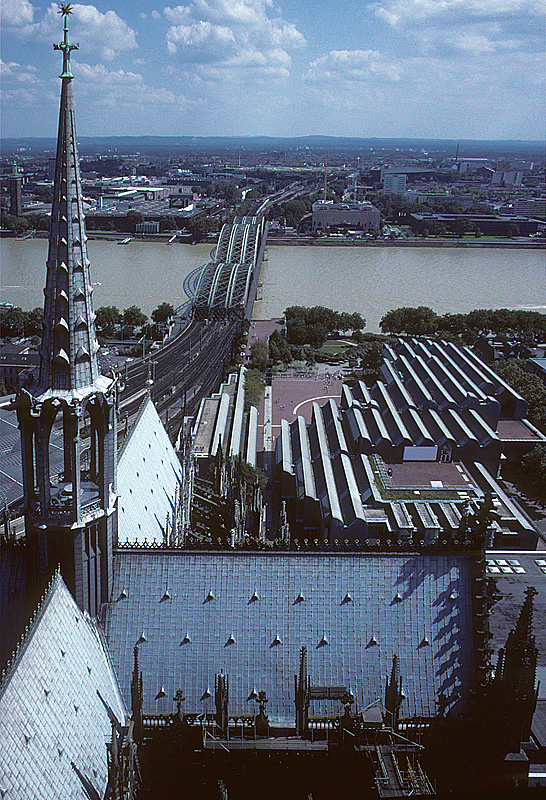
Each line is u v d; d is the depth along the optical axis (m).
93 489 86.25
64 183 73.19
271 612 85.88
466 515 88.31
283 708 81.94
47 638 73.19
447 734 78.38
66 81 71.12
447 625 85.44
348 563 87.69
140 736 76.12
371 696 82.69
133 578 87.69
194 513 144.25
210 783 78.88
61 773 65.75
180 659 84.19
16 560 86.75
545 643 173.62
